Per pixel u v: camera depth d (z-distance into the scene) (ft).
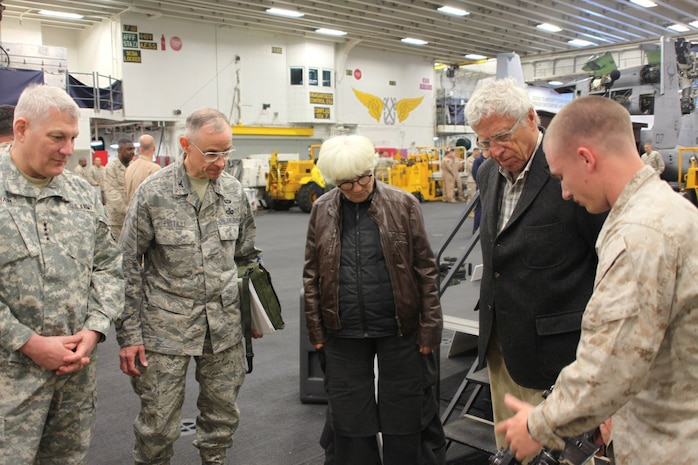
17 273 5.29
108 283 6.10
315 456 9.02
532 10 53.11
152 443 7.05
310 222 7.13
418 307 6.81
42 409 5.39
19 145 5.35
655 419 3.68
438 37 63.26
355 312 6.69
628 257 3.45
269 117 58.49
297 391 11.68
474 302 11.13
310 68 59.47
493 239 6.37
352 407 6.80
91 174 35.58
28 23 49.52
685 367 3.56
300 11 50.55
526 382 6.14
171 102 51.49
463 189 57.16
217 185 7.25
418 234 6.81
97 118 46.55
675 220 3.47
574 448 3.93
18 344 5.16
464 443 7.78
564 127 3.87
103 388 11.80
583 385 3.48
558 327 5.84
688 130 34.99
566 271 5.81
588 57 73.36
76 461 5.89
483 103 5.80
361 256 6.73
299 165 49.55
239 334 7.46
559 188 5.75
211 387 7.39
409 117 72.54
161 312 6.93
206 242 7.10
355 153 6.29
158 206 6.88
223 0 46.47
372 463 6.95
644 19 56.70
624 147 3.75
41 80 30.17
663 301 3.39
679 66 33.09
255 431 9.89
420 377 6.84
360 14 53.78
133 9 47.06
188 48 52.21
